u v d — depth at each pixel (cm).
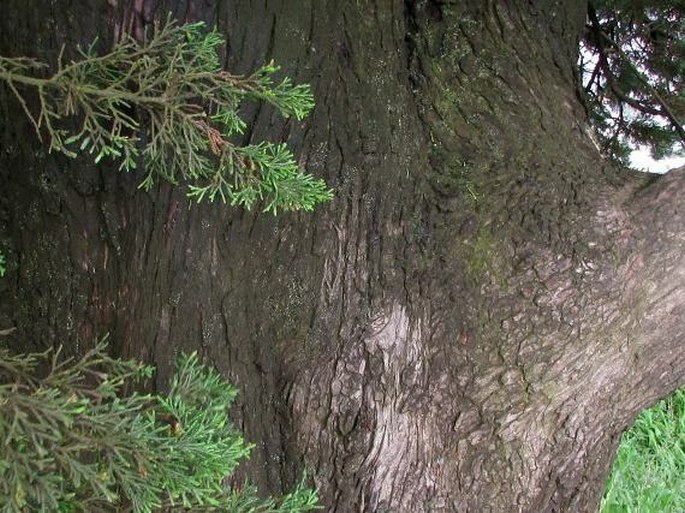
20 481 109
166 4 163
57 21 160
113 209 179
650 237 220
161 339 191
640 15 331
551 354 215
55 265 187
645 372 228
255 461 211
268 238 194
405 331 209
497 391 215
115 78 134
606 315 216
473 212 212
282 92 139
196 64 142
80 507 127
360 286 204
